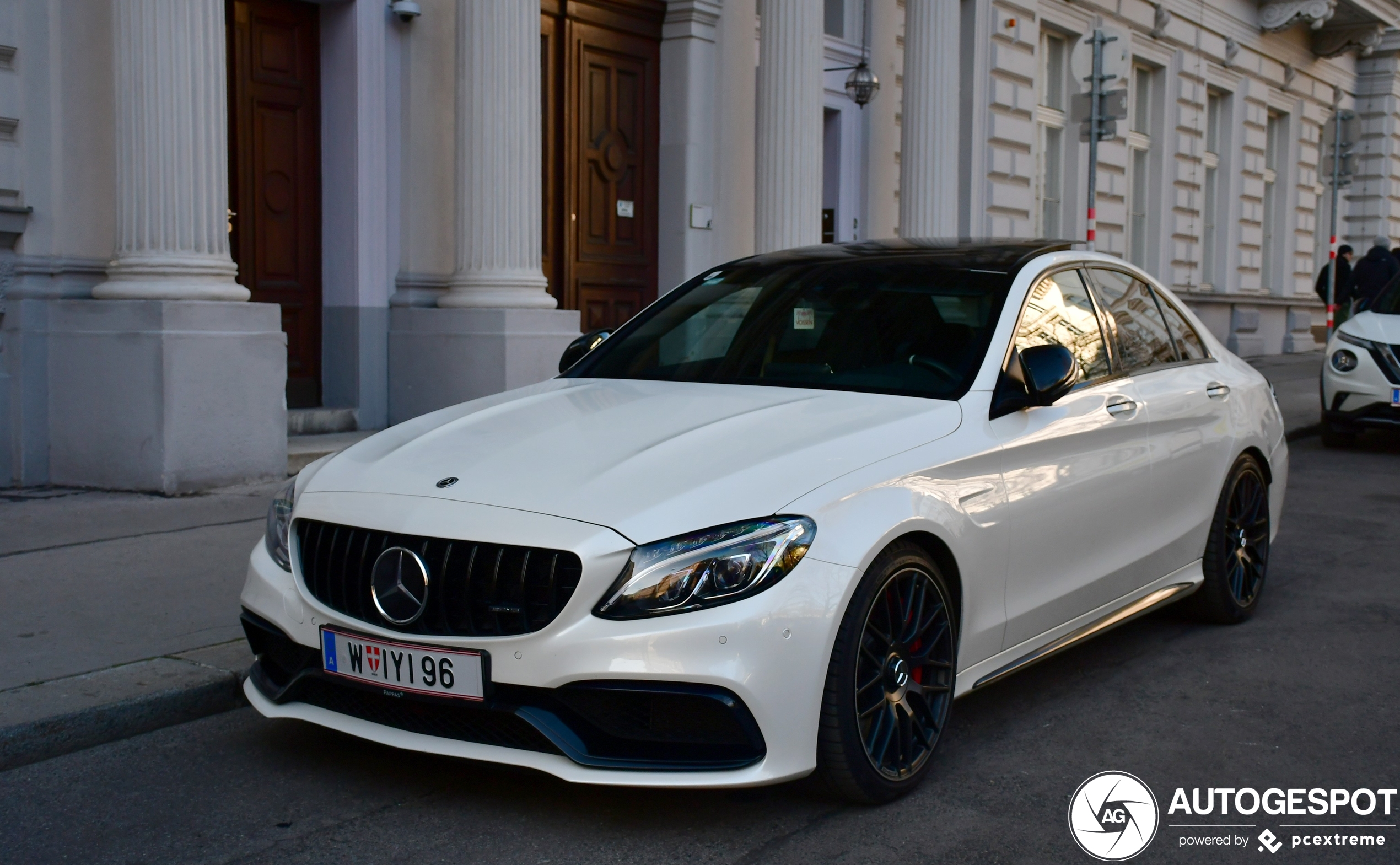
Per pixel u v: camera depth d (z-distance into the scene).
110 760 3.69
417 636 3.09
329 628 3.25
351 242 8.97
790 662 2.99
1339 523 7.64
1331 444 11.36
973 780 3.52
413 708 3.20
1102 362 4.50
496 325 8.74
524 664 2.98
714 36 11.56
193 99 7.16
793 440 3.36
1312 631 5.16
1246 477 5.25
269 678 3.57
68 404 7.33
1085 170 17.50
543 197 10.46
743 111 11.98
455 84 9.17
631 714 3.02
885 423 3.51
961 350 3.97
